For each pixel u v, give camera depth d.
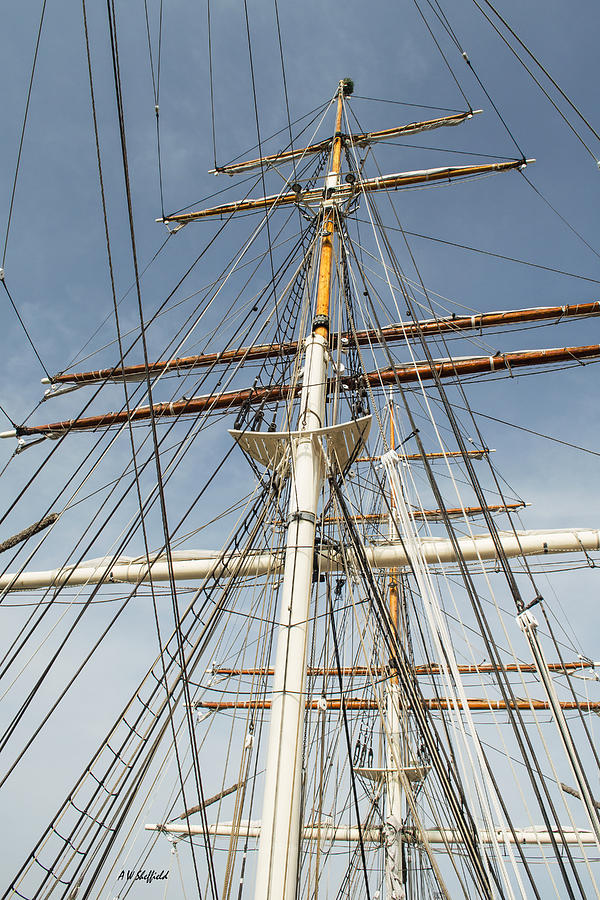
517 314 13.54
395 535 12.90
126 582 13.30
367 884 6.02
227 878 6.78
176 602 5.86
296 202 14.80
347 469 8.59
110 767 6.64
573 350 12.88
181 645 6.15
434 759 7.09
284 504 8.81
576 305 13.19
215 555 12.95
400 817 15.73
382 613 8.07
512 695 5.84
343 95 16.75
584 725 6.39
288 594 6.84
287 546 7.29
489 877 5.88
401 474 7.83
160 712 7.10
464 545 12.70
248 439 8.47
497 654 6.14
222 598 8.09
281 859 5.27
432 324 14.21
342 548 8.16
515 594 6.28
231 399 13.86
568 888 4.79
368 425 7.94
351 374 11.07
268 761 5.84
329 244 11.70
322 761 7.72
